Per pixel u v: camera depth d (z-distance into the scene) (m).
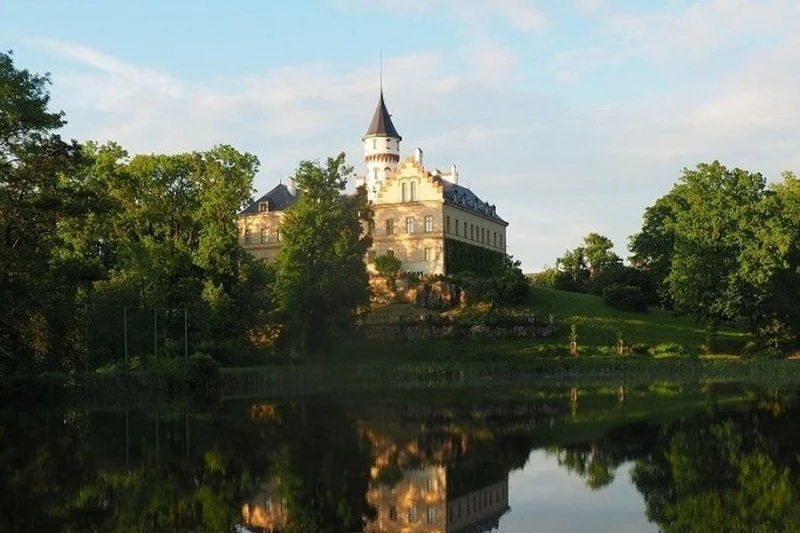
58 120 47.81
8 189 47.19
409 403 46.19
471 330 92.88
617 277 112.69
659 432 30.69
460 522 17.81
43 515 18.59
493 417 37.50
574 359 80.75
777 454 25.09
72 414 42.19
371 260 107.62
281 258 77.44
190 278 72.69
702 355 85.19
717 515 17.59
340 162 80.31
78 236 78.31
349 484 22.02
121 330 63.91
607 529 16.81
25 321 46.62
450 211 119.06
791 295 83.25
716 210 84.25
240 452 27.45
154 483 22.23
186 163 89.00
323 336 75.94
